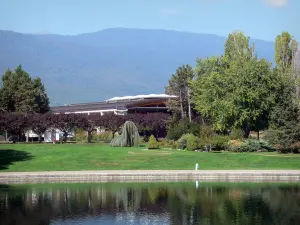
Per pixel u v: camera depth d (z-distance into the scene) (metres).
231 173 55.72
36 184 54.09
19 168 61.88
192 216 40.31
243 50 94.12
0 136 113.94
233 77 82.12
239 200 45.53
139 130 103.81
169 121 101.31
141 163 63.97
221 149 75.12
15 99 113.88
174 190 50.03
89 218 40.06
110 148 76.06
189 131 80.88
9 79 117.12
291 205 43.56
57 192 49.41
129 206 43.66
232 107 79.88
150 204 44.41
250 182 54.41
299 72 90.75
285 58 92.50
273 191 49.22
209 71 100.62
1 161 65.25
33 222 39.00
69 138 107.50
